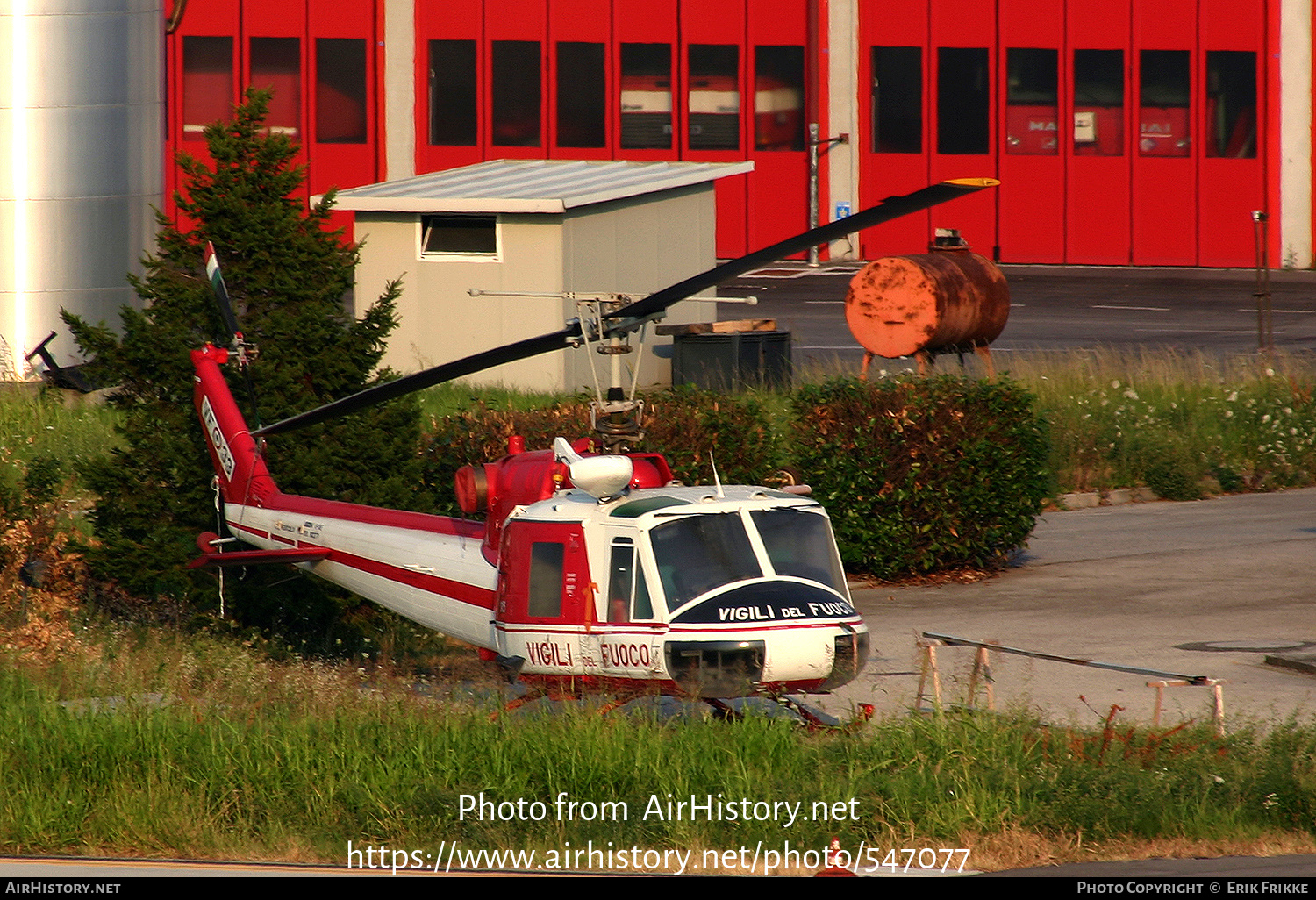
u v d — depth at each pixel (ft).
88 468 182.50
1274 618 193.98
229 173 185.98
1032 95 618.03
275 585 184.65
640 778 118.93
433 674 171.22
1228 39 598.75
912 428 219.00
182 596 183.83
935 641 184.24
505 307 341.21
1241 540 246.68
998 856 108.58
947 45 622.54
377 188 372.99
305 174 189.57
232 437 174.70
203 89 621.72
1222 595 208.23
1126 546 244.63
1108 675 167.22
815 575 134.82
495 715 132.57
